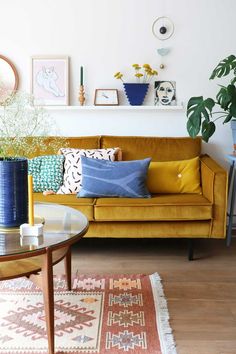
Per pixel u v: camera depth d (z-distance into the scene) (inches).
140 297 99.6
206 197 126.9
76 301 97.4
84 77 148.3
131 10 145.9
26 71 148.0
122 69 148.3
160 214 119.0
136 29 146.6
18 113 93.3
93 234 121.3
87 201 121.9
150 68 144.8
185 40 146.9
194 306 95.8
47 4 145.4
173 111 149.8
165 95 148.8
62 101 148.3
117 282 107.8
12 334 83.6
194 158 139.1
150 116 150.1
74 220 90.8
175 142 142.7
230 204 145.4
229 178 149.3
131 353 77.6
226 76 148.3
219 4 145.3
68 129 150.3
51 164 133.0
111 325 87.3
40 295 100.3
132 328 86.1
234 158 132.5
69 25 146.3
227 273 114.7
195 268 118.2
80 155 134.3
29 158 138.3
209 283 108.0
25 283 106.8
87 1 145.4
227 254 130.1
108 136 143.6
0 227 84.4
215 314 92.4
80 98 147.1
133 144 141.8
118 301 97.5
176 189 133.7
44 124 142.0
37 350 78.5
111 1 145.4
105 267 118.4
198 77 148.3
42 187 132.0
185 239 144.1
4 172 82.5
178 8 145.6
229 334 84.5
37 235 80.1
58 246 76.2
